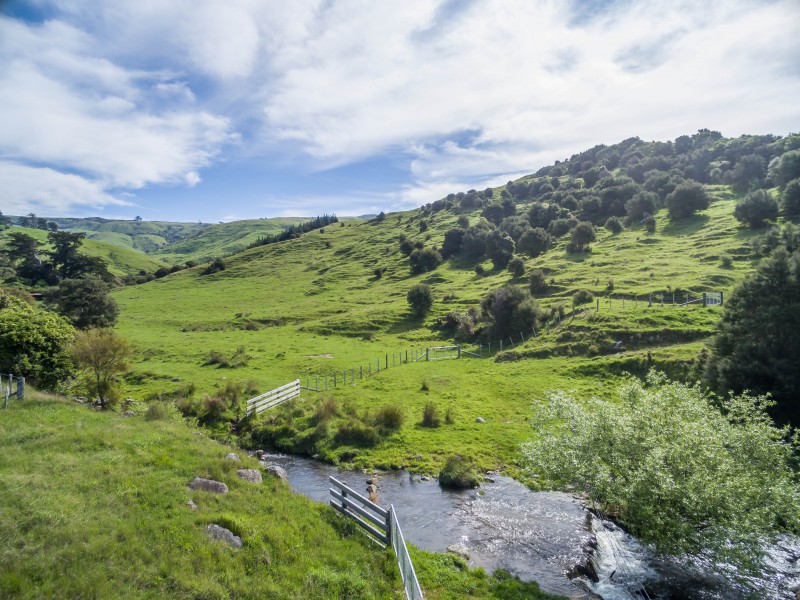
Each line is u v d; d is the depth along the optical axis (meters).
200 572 10.65
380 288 106.44
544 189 164.50
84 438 17.25
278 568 11.80
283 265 150.12
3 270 119.12
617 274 74.00
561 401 22.52
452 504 23.31
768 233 68.75
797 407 27.81
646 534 17.09
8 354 28.58
